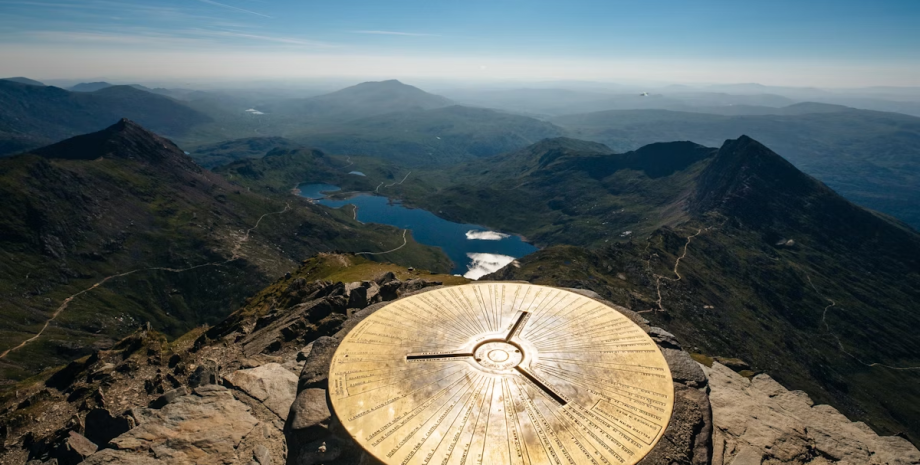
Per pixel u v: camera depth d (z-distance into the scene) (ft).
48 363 419.33
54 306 513.45
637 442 31.63
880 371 434.71
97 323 506.48
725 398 44.50
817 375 383.86
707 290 449.48
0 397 87.40
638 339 42.55
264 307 116.47
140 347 96.68
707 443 34.27
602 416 33.50
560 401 34.71
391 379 37.24
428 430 32.24
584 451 30.71
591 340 42.29
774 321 450.71
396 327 44.57
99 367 86.02
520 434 31.81
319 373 40.29
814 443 39.45
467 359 39.42
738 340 363.56
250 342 72.38
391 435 31.94
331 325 66.85
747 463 36.14
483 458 30.09
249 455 35.45
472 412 33.65
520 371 37.91
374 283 80.18
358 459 32.63
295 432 34.83
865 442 40.42
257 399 41.93
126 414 46.85
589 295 52.75
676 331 331.36
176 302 585.63
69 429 55.31
